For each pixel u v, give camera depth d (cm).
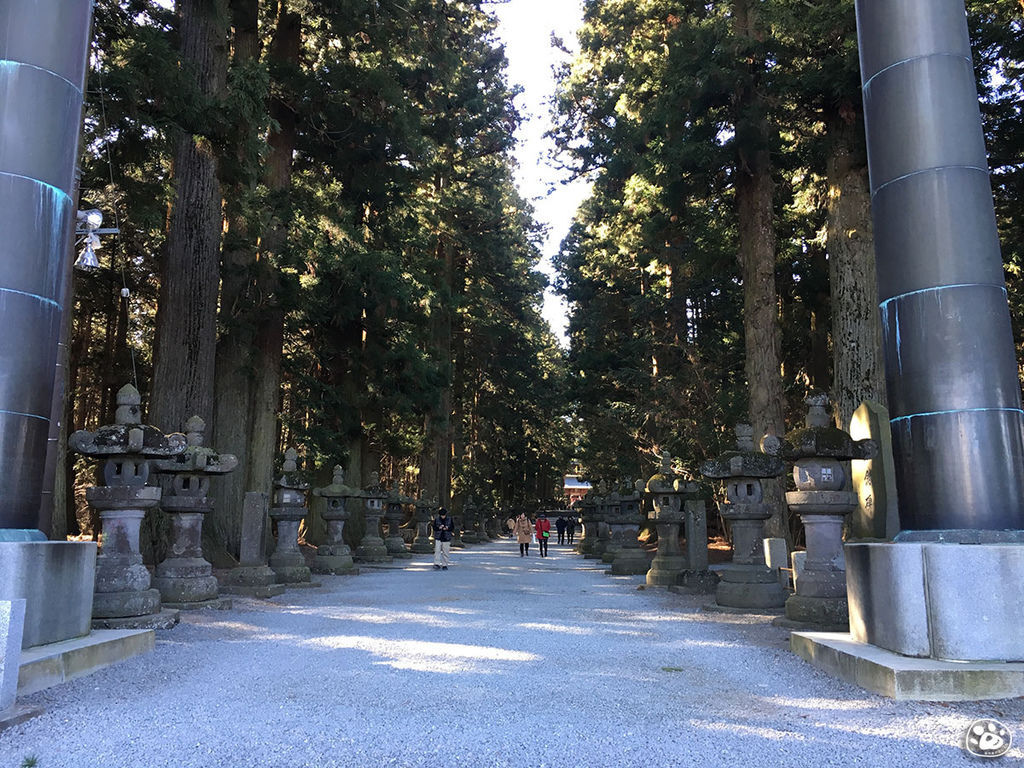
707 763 405
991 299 644
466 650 755
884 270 702
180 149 1716
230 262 1984
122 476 912
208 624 933
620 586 1545
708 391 2566
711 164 1925
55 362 700
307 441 2392
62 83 712
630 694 566
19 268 660
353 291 2264
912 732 457
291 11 2231
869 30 737
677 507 1548
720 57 1744
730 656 729
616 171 2614
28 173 675
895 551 601
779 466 1140
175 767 401
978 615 553
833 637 698
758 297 1897
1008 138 1855
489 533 5447
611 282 3553
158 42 1319
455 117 3083
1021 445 625
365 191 2522
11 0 694
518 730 467
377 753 423
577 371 3556
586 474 4306
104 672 639
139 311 3153
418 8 2328
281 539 1545
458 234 3828
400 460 4494
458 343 4591
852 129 1683
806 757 414
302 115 2214
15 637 497
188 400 1644
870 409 1008
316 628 915
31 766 402
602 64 2805
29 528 658
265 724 480
